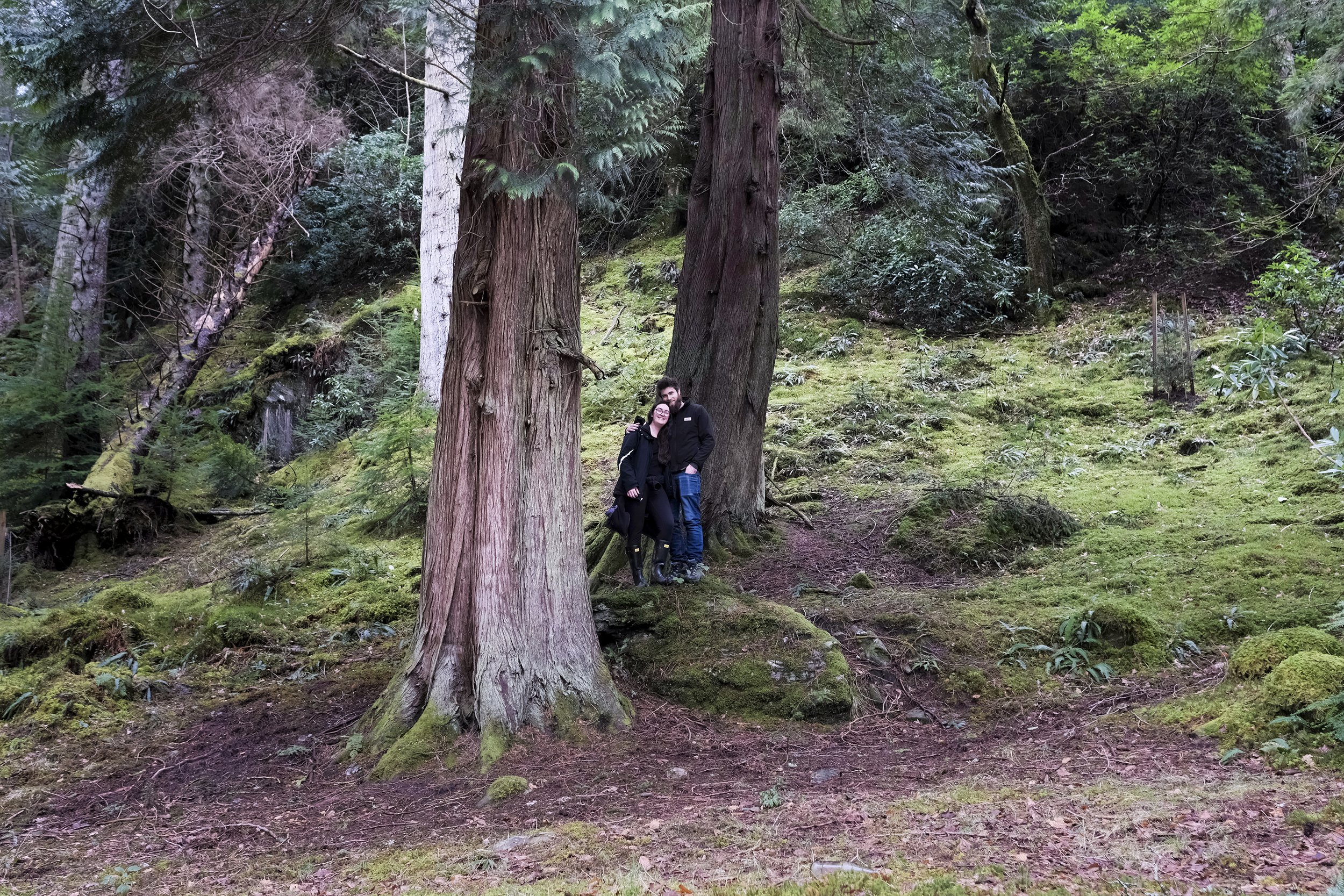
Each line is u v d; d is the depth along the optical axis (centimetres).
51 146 711
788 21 1048
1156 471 1007
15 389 1412
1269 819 382
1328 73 1109
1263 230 1478
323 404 1560
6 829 545
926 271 1493
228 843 494
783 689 644
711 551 898
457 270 645
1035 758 519
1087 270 1561
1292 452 953
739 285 913
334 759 613
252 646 853
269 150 1816
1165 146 1623
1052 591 767
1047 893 320
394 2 575
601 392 1400
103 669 782
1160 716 548
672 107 920
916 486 1044
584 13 534
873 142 1121
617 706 630
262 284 2169
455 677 613
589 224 2017
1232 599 699
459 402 640
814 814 445
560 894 362
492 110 593
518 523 626
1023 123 1709
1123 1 1942
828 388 1335
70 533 1289
